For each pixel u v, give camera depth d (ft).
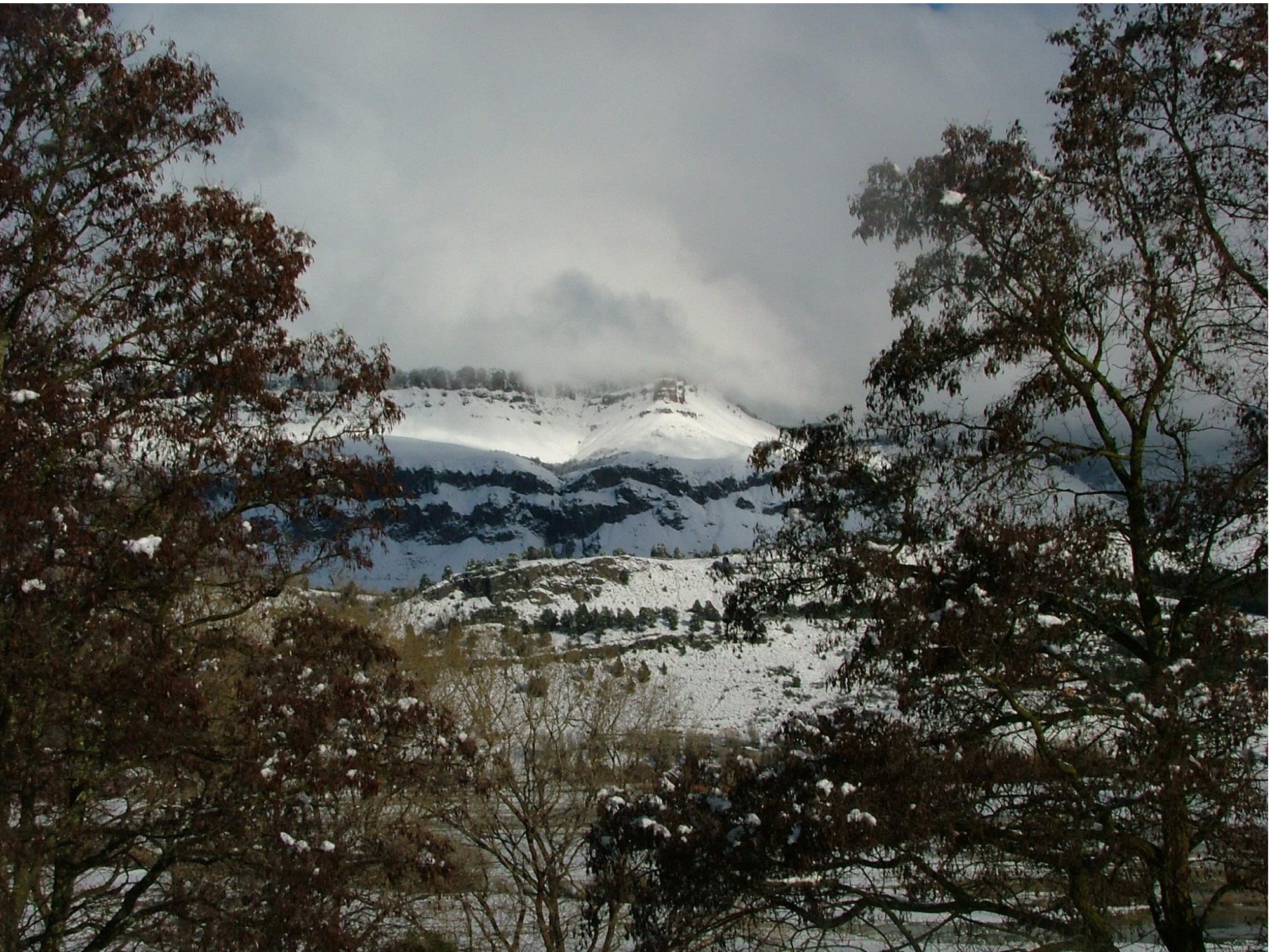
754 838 56.03
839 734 59.06
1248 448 56.44
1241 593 54.95
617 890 66.03
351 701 58.65
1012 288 61.05
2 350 57.06
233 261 61.21
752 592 63.26
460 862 98.37
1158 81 60.75
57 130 60.39
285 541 62.80
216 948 52.34
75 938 66.59
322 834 58.13
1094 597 55.16
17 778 49.34
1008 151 61.31
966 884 55.72
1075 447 57.98
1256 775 50.55
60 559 51.19
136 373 62.28
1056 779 51.49
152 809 57.88
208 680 62.03
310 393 64.90
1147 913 64.34
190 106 64.18
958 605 52.65
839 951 75.31
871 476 62.03
